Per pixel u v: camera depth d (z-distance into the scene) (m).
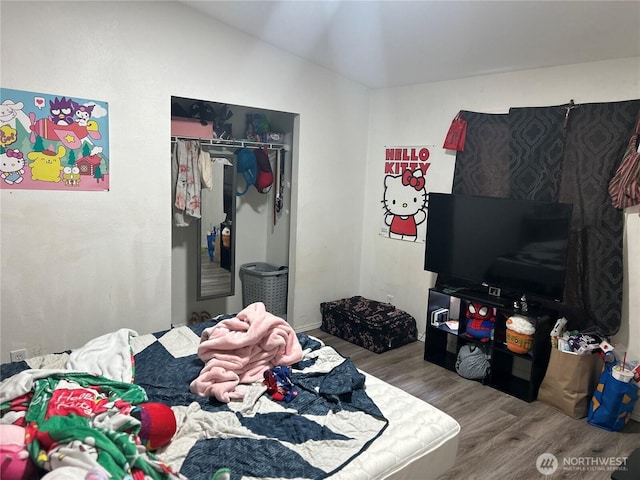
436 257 3.56
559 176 3.01
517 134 3.20
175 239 3.79
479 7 2.49
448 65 3.33
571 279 2.97
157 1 2.90
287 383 1.98
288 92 3.64
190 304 3.97
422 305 3.97
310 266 4.09
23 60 2.51
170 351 2.29
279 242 4.25
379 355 3.68
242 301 4.32
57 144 2.67
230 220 3.86
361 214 4.41
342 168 4.16
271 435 1.65
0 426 1.32
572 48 2.72
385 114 4.15
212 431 1.63
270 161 4.18
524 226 3.00
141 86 2.91
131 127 2.91
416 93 3.87
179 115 3.39
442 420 1.82
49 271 2.74
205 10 3.03
